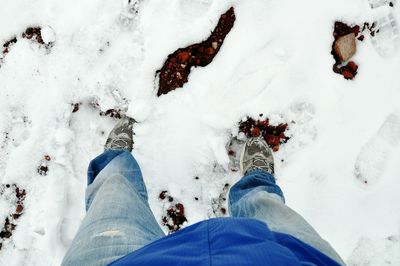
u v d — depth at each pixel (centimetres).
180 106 195
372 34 196
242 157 196
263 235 86
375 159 195
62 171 196
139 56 193
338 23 193
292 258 75
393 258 192
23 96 197
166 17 192
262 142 194
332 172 194
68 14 194
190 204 197
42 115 196
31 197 196
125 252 112
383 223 193
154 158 197
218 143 193
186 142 195
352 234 193
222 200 199
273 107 193
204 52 193
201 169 197
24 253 195
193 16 192
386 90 194
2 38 196
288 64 192
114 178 162
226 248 76
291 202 193
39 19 195
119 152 186
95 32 194
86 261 111
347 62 195
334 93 194
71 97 196
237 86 193
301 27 192
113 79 194
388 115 194
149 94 194
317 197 194
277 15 192
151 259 80
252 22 192
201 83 193
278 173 198
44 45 197
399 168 192
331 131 194
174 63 193
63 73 195
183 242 86
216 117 193
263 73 193
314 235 124
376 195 194
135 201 152
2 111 198
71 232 196
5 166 197
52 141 196
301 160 195
